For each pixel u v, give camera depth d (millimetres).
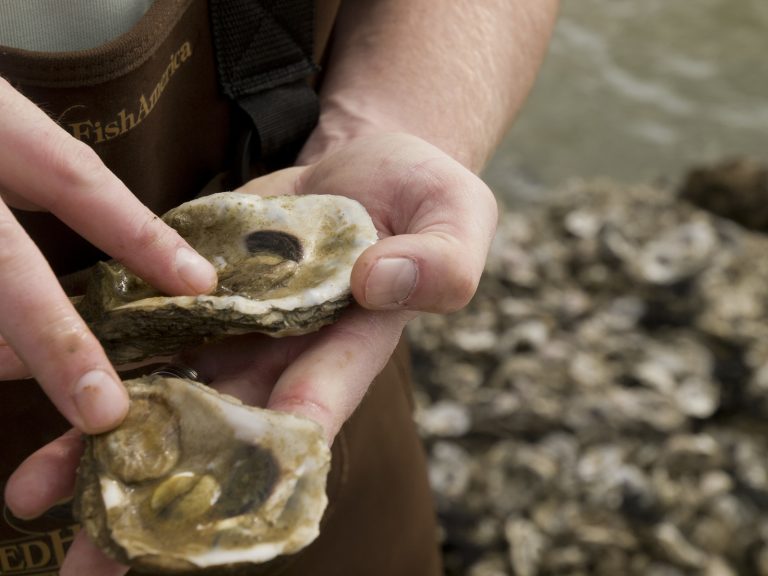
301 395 413
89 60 440
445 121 561
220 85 503
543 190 1783
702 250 1271
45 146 404
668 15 2350
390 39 577
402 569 606
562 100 2047
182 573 373
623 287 1222
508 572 885
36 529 496
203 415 406
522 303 1196
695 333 1136
